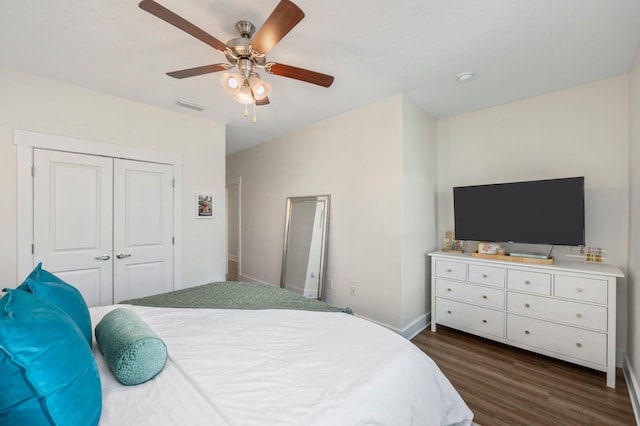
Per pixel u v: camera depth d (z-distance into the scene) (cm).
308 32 186
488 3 160
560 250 270
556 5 161
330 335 148
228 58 174
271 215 452
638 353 190
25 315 83
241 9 165
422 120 319
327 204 354
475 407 187
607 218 247
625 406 187
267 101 223
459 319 288
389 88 269
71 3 159
